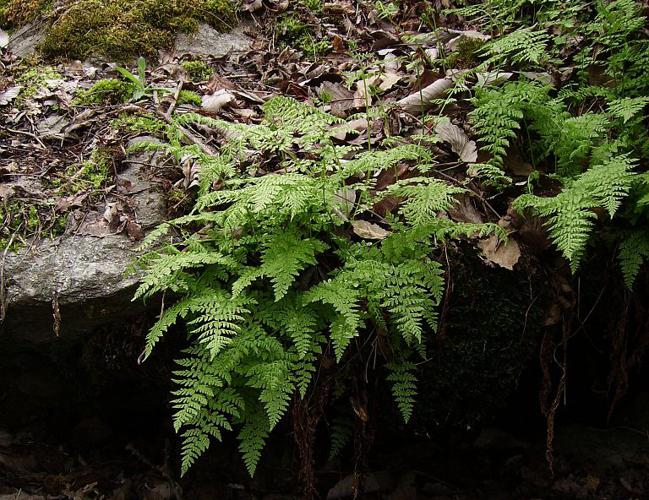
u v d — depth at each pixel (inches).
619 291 39.4
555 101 40.9
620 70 42.7
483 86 42.9
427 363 38.0
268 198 32.4
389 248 35.0
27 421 44.1
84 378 42.1
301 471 37.9
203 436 32.0
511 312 38.0
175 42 49.9
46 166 40.5
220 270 35.2
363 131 42.1
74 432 44.0
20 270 36.3
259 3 53.2
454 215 38.1
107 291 35.9
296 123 36.3
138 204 38.5
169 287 35.4
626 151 39.6
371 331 36.3
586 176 36.2
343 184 36.7
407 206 35.1
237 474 41.8
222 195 34.5
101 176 39.6
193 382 32.5
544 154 40.1
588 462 42.4
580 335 41.3
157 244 37.0
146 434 44.2
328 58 50.5
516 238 38.0
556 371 42.4
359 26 52.9
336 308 32.9
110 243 37.0
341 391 36.8
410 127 42.2
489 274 37.6
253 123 43.9
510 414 43.9
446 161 40.6
